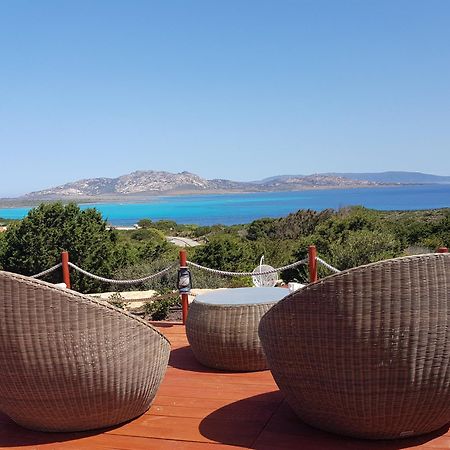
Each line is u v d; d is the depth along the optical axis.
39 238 9.34
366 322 2.34
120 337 2.74
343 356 2.40
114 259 9.90
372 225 14.16
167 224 48.50
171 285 8.91
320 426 2.72
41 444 2.80
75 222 9.75
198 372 4.00
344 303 2.36
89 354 2.64
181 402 3.34
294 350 2.55
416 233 15.06
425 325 2.34
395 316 2.32
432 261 2.34
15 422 3.02
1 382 2.67
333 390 2.48
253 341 3.87
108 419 2.89
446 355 2.38
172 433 2.87
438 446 2.56
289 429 2.85
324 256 10.16
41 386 2.63
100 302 2.67
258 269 7.16
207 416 3.09
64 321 2.58
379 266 2.32
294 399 2.70
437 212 42.09
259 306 3.92
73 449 2.73
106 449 2.71
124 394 2.81
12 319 2.55
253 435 2.80
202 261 11.39
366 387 2.40
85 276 9.24
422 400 2.42
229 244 11.83
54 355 2.59
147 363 2.90
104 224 10.62
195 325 4.07
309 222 22.09
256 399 3.35
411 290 2.32
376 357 2.36
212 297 4.27
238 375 3.90
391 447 2.56
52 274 9.32
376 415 2.46
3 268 9.47
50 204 10.16
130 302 7.00
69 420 2.79
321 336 2.44
